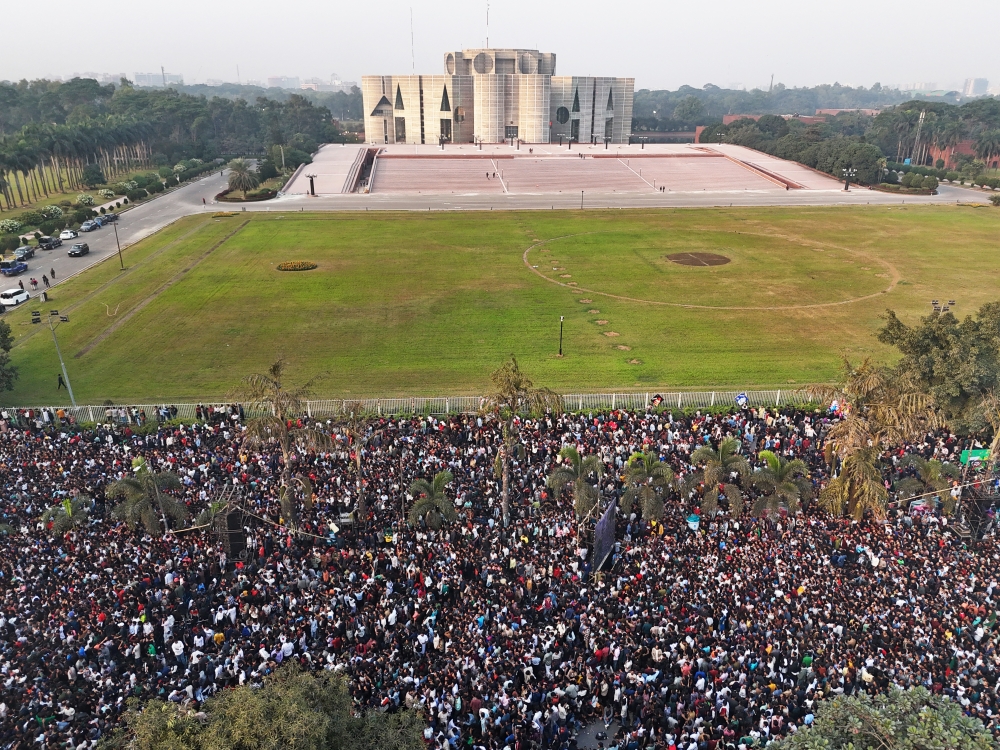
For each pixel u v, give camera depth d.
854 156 173.50
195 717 20.45
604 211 140.50
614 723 27.98
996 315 49.88
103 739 21.86
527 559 36.28
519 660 29.25
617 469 45.09
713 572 34.59
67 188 175.75
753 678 28.14
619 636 30.69
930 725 20.02
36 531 38.69
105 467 45.69
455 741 25.59
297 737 19.12
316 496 42.22
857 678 27.91
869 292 87.31
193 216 134.00
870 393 41.25
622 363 66.25
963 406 48.41
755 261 101.69
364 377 63.50
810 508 41.88
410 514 38.78
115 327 76.31
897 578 33.97
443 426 51.12
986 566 35.41
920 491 41.28
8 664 29.39
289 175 180.50
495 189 167.88
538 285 90.50
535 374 63.72
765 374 63.75
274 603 32.66
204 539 38.56
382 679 28.08
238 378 63.44
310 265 98.44
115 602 33.06
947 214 135.75
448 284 90.81
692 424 51.06
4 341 60.53
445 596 33.72
